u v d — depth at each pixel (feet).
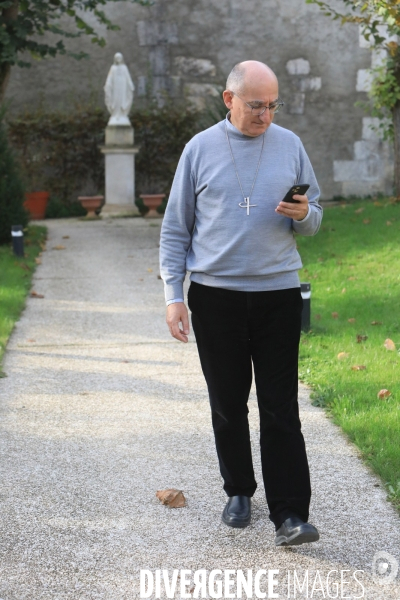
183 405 15.78
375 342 19.49
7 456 13.12
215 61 55.06
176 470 12.48
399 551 9.84
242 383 9.91
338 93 55.72
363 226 35.63
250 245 9.43
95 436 14.03
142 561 9.70
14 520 10.82
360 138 56.13
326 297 24.85
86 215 53.31
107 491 11.73
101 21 39.22
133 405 15.79
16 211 36.91
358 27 54.85
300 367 17.79
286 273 9.66
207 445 13.55
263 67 9.20
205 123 54.13
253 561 9.65
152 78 55.01
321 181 56.44
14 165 37.29
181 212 9.91
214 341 9.75
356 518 10.73
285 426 9.64
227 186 9.43
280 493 9.64
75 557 9.81
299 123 55.88
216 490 11.73
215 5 54.49
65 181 53.88
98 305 25.12
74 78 54.49
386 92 40.91
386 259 29.40
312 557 9.72
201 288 9.78
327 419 14.64
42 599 8.86
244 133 9.43
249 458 10.41
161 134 54.24
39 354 19.65
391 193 56.59
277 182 9.43
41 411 15.43
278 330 9.61
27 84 54.03
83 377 17.74
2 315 22.85
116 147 50.24
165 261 10.11
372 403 15.08
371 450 12.88
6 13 37.06
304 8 54.80
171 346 20.38
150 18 54.39
